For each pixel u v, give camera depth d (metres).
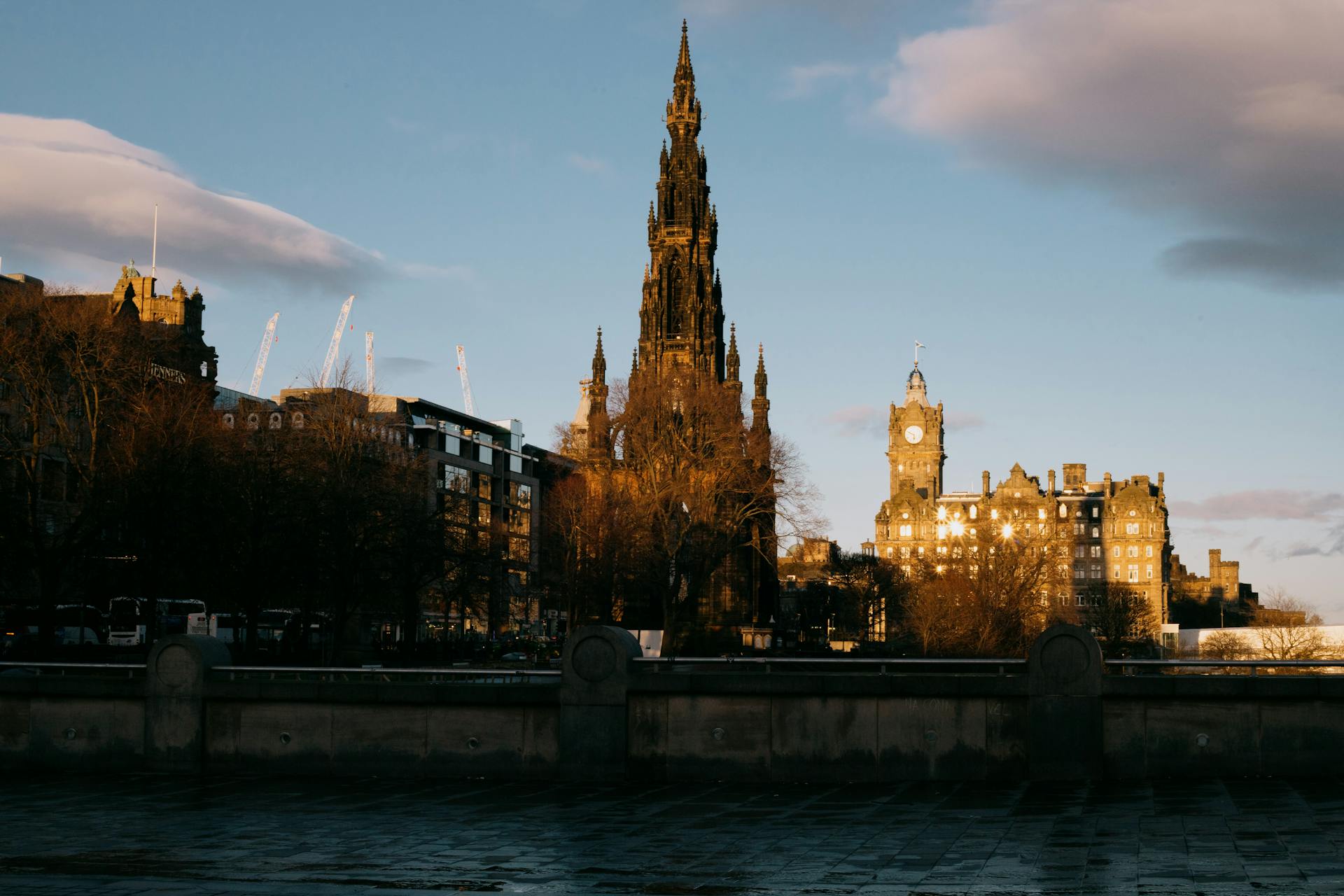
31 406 76.31
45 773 38.78
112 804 32.75
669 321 168.38
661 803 32.19
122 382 81.06
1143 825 27.08
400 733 37.31
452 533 98.69
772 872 23.58
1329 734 32.88
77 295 82.88
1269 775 33.12
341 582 86.06
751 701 35.66
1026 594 156.88
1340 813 27.52
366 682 38.41
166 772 38.25
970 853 24.83
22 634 91.88
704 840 26.92
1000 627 145.25
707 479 105.12
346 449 88.88
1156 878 21.92
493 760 36.81
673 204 169.00
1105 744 34.06
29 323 77.31
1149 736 33.81
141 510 76.50
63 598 91.81
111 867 24.58
